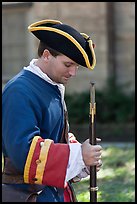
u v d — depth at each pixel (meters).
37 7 24.22
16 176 6.38
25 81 6.33
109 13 24.31
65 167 6.09
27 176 6.11
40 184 6.21
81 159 6.14
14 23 24.47
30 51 24.56
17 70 24.73
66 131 6.71
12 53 24.69
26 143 6.05
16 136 6.07
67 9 24.36
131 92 23.47
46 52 6.37
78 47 6.22
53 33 6.29
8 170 6.41
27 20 24.34
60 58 6.31
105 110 22.94
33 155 6.06
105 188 12.72
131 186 12.88
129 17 24.23
